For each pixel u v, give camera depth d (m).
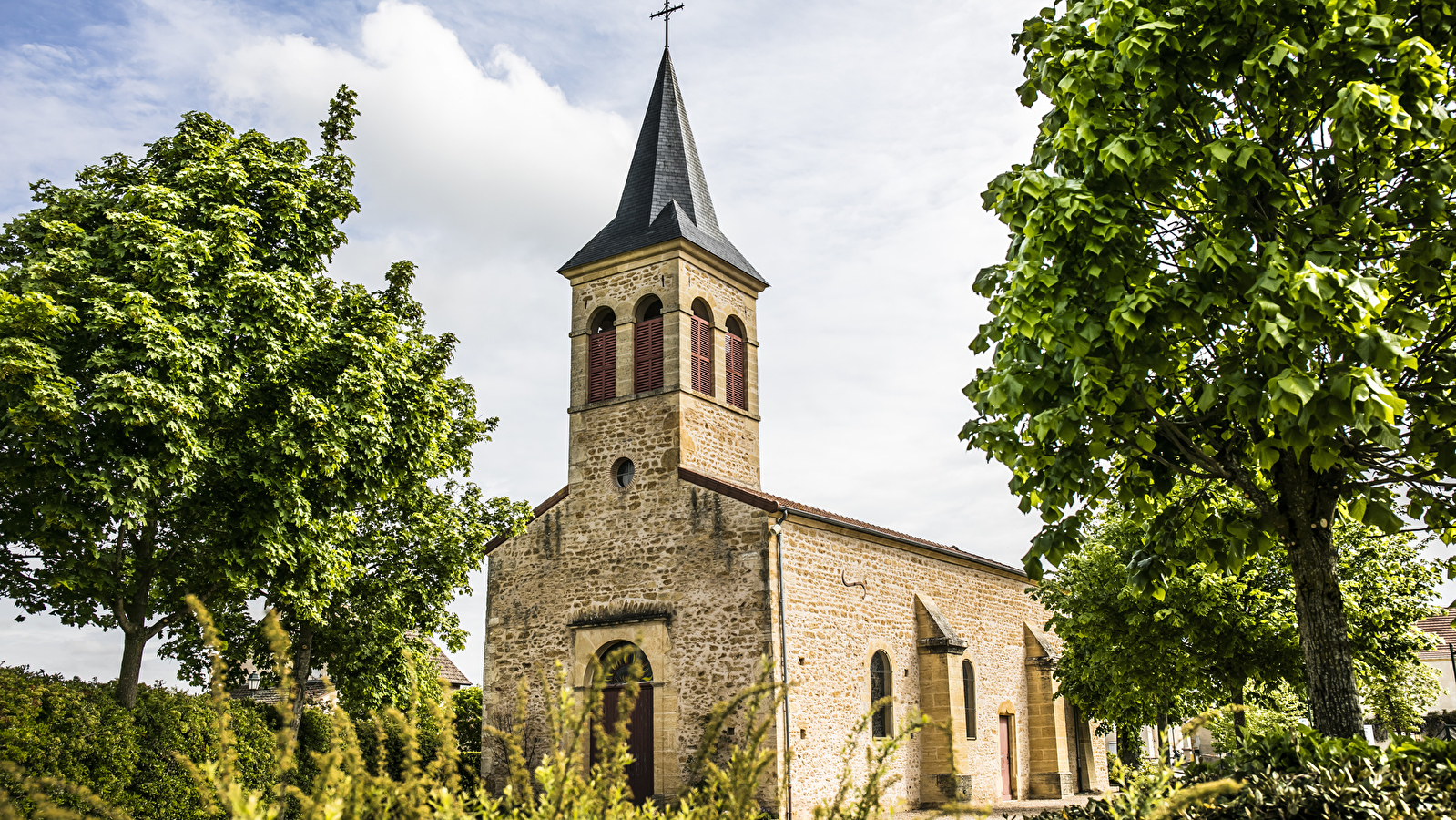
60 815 4.87
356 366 16.67
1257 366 8.13
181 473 14.17
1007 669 26.67
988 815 4.92
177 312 14.75
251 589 15.95
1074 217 8.70
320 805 4.32
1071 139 9.23
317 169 19.14
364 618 19.59
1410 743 7.62
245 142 17.73
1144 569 10.76
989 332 10.06
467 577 21.20
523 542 22.52
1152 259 8.96
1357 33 7.98
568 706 5.03
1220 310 8.54
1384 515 8.70
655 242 22.36
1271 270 7.86
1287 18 8.31
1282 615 17.09
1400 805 6.42
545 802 4.70
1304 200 9.38
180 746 16.16
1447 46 8.37
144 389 13.44
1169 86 8.67
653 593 20.38
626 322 22.62
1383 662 18.19
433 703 5.20
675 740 19.28
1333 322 7.73
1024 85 10.78
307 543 15.89
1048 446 9.54
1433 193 8.20
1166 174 8.77
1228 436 9.50
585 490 22.00
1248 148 8.27
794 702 18.61
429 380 19.11
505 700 21.72
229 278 15.27
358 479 17.08
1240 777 7.88
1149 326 8.36
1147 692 19.67
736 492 19.78
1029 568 9.76
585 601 21.25
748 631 18.91
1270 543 10.02
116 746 15.00
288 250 17.59
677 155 24.95
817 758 18.81
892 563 22.73
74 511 13.62
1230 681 17.91
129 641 16.31
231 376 14.91
